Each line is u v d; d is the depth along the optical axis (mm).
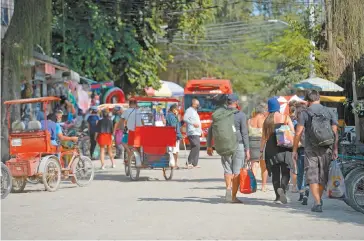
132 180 33438
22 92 41156
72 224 19438
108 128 41031
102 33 57656
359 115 30109
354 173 21281
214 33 95250
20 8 36906
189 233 17500
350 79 34250
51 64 43344
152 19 61656
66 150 30500
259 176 33938
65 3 56531
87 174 31109
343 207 22672
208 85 64438
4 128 35312
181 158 50312
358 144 23234
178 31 65875
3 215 21500
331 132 20938
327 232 17562
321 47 45125
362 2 29500
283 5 65562
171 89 72438
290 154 23156
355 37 29703
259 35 97875
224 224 18922
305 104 27312
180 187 29750
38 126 29000
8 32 37062
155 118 45719
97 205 23703
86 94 52969
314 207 21406
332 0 30359
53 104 47688
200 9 61656
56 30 55844
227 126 23047
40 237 17344
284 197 23125
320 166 21156
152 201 24609
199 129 40156
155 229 18219
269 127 23594
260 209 22094
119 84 61875
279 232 17578
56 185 28953
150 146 33125
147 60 62156
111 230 18219
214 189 28750
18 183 28594
